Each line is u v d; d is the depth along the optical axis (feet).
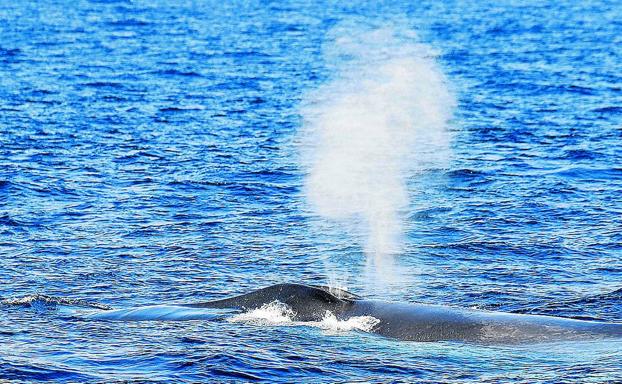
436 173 384.27
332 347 187.93
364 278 257.55
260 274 260.42
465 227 307.78
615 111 573.33
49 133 481.46
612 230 302.66
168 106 592.19
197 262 270.26
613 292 240.73
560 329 193.57
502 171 394.11
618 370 171.01
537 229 305.32
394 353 184.24
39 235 296.10
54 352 185.68
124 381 169.58
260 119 538.88
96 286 246.88
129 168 398.01
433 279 255.29
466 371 173.88
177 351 185.16
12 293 239.71
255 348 186.80
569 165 405.59
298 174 386.93
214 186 366.22
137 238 294.66
